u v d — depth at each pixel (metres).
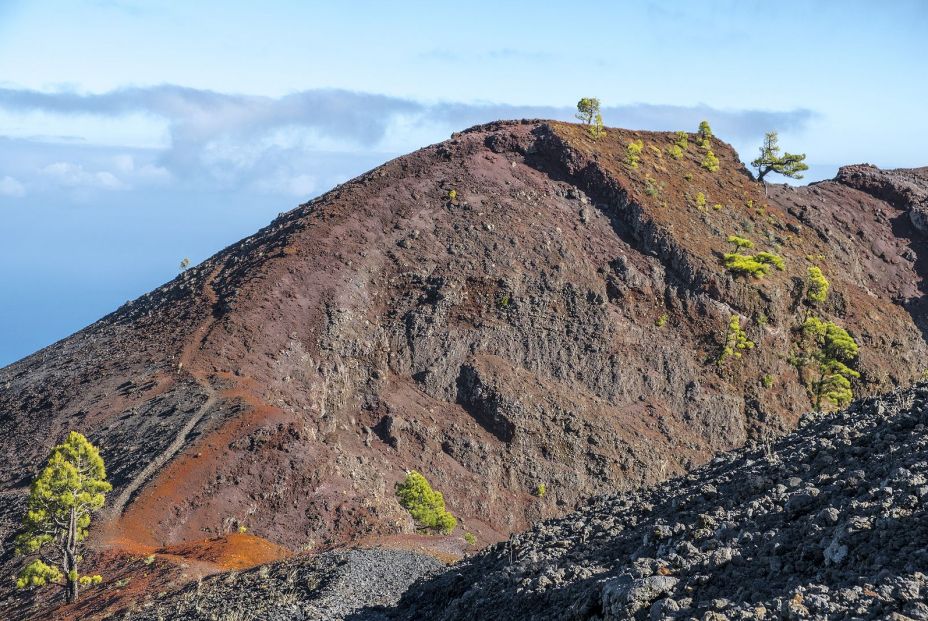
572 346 126.31
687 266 136.50
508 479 111.56
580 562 23.77
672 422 122.88
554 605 21.27
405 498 84.81
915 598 14.43
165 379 104.88
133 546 67.25
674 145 169.75
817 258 152.25
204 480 82.12
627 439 117.62
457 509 105.88
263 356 111.94
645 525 25.14
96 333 132.75
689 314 134.00
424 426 113.38
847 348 134.12
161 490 79.50
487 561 29.38
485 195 144.25
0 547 73.12
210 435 88.06
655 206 145.50
